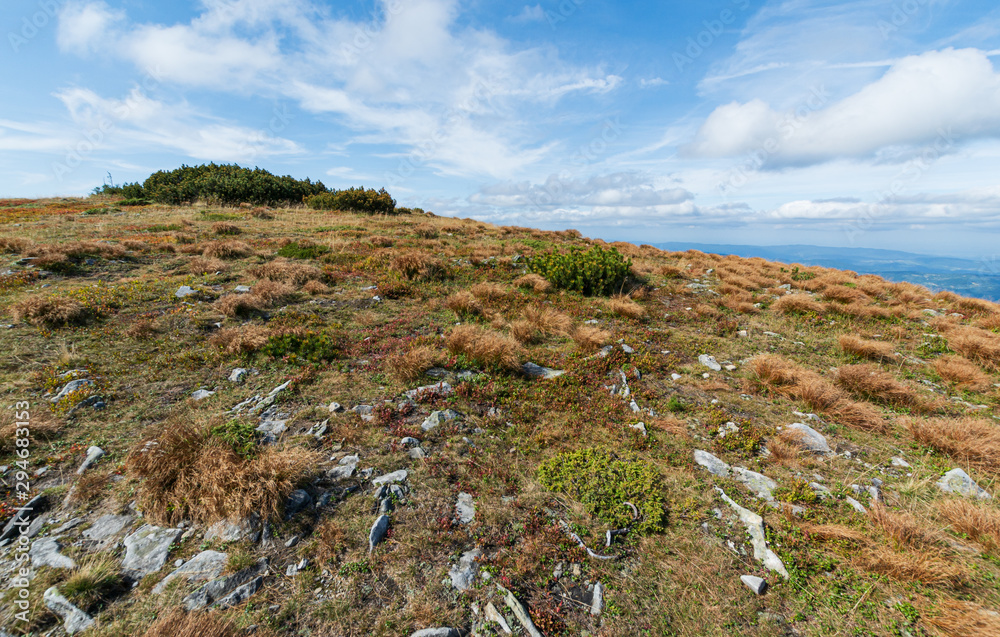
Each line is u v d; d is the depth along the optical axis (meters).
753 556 3.84
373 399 6.14
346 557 3.55
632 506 4.34
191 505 3.74
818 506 4.43
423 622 3.06
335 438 5.11
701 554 3.85
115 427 5.04
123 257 12.20
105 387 5.85
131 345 7.18
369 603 3.18
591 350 8.44
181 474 3.93
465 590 3.36
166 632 2.76
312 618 3.04
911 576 3.53
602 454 5.21
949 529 4.07
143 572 3.24
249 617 2.98
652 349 8.85
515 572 3.55
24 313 7.42
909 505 4.43
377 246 16.61
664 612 3.31
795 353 9.00
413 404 6.05
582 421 6.05
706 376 7.62
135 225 18.00
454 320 9.83
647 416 6.24
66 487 4.01
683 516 4.29
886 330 10.68
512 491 4.53
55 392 5.53
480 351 7.32
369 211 29.09
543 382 7.11
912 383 7.66
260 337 7.46
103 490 4.00
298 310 9.52
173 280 10.54
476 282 13.14
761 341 9.62
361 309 10.10
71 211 23.20
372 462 4.73
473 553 3.71
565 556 3.77
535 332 9.20
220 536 3.59
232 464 4.01
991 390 7.46
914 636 3.09
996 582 3.48
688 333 10.01
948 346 9.52
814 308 11.73
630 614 3.28
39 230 15.75
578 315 10.90
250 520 3.73
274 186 30.25
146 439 4.51
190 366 6.68
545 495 4.49
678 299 13.01
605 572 3.64
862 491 4.64
